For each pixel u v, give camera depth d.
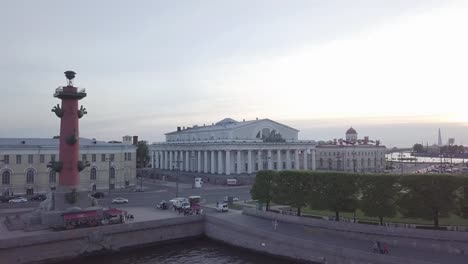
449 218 61.16
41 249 55.75
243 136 164.38
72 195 65.81
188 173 166.75
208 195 106.25
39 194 99.19
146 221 65.25
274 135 169.62
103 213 66.38
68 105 67.06
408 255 48.84
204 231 71.50
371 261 46.44
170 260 57.94
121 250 62.59
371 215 59.78
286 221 67.44
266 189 73.81
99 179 114.19
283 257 56.31
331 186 63.91
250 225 65.56
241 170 162.00
